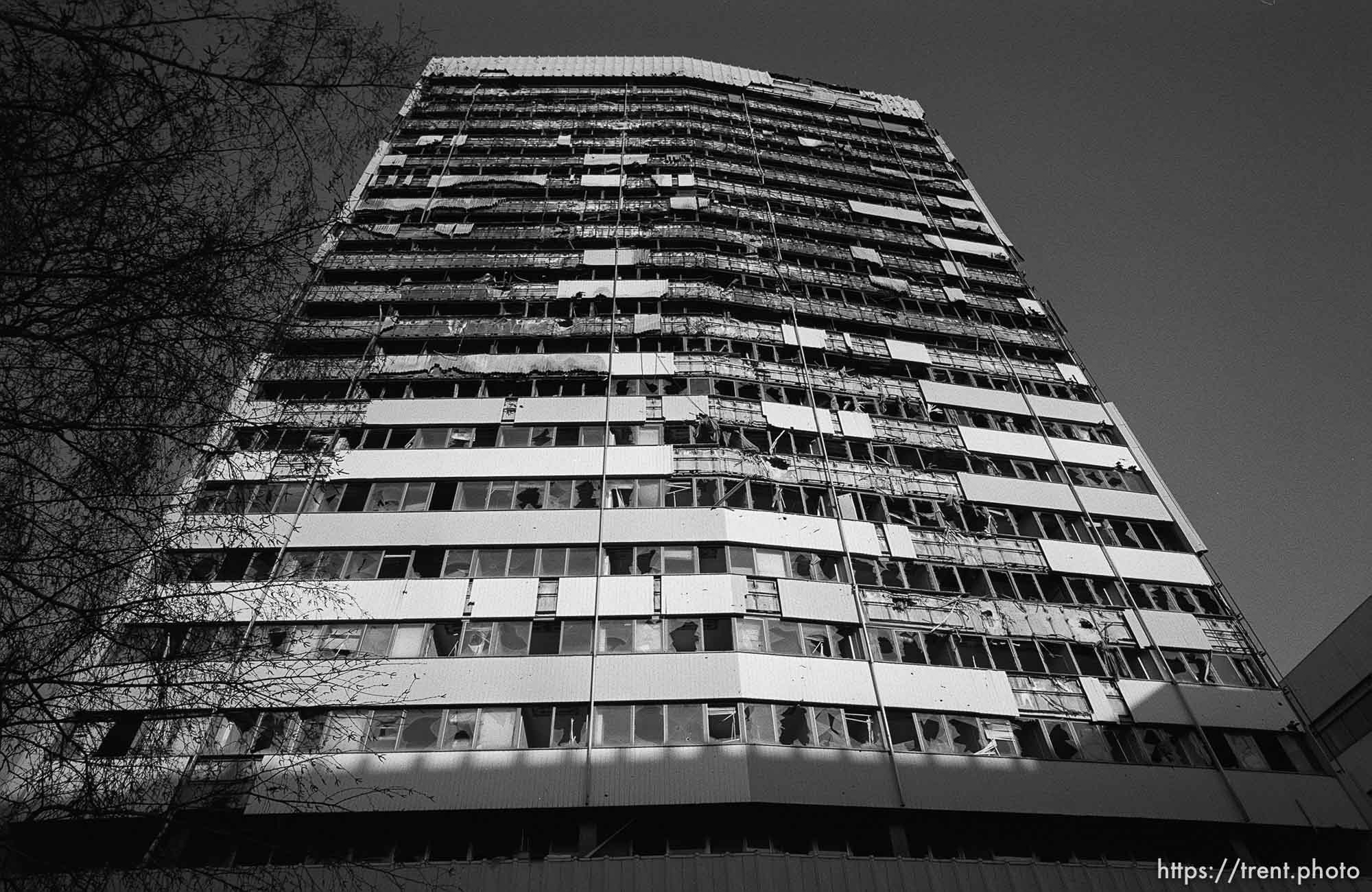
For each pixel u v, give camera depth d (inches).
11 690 306.5
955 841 847.1
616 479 1149.1
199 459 374.3
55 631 319.0
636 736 866.8
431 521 1069.1
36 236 323.0
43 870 328.8
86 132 330.0
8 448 327.6
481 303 1466.5
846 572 1080.8
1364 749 1254.3
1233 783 922.1
